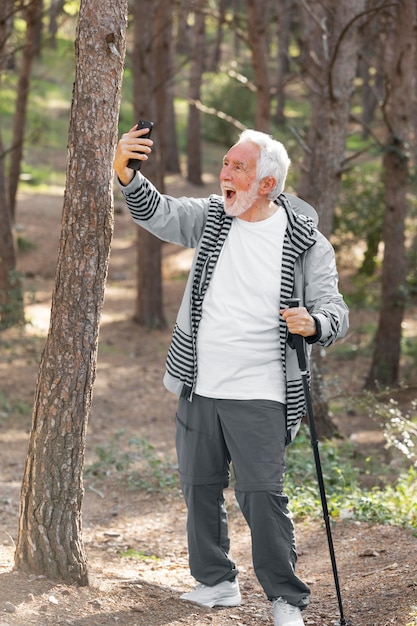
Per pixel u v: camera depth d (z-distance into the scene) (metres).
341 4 9.39
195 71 28.27
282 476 3.71
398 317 13.84
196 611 3.93
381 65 18.56
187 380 3.78
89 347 3.76
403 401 13.20
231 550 5.69
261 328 3.69
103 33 3.57
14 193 18.27
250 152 3.68
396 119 13.33
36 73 35.53
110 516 6.65
